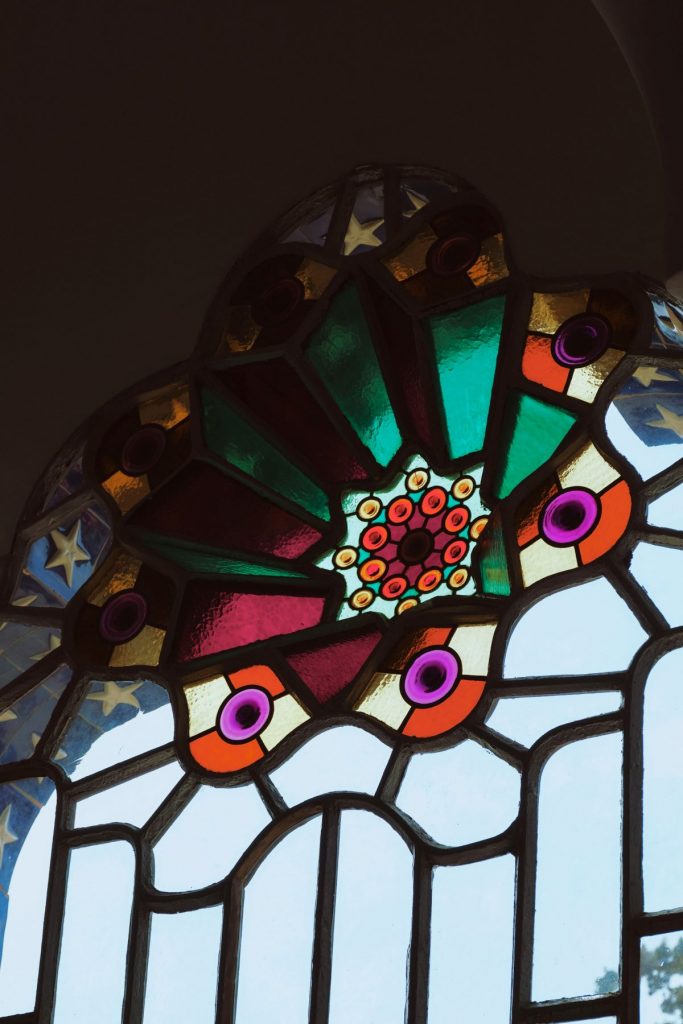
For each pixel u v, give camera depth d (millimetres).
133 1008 6148
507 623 6312
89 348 7422
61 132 7559
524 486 6516
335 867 6125
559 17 6812
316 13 7254
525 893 5777
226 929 6152
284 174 7332
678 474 6312
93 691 6918
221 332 7320
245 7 7332
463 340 6926
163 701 6793
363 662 6496
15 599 7188
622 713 5953
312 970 5965
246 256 7363
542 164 6816
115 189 7520
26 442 7359
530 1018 5578
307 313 7164
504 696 6184
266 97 7359
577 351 6680
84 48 7496
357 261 7145
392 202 7203
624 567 6246
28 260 7547
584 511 6414
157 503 7164
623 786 5816
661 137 6184
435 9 7062
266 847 6277
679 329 6480
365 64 7199
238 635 6797
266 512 7012
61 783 6719
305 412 7090
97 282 7477
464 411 6840
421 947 5852
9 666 7070
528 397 6703
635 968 5504
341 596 6715
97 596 7098
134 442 7320
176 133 7469
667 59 6129
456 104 7020
